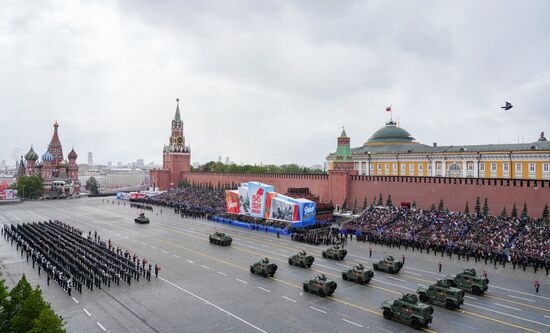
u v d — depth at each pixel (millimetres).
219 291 39125
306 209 74125
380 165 109562
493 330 29828
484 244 53531
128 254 50812
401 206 78500
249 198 84375
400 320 31344
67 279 40000
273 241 65000
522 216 62469
